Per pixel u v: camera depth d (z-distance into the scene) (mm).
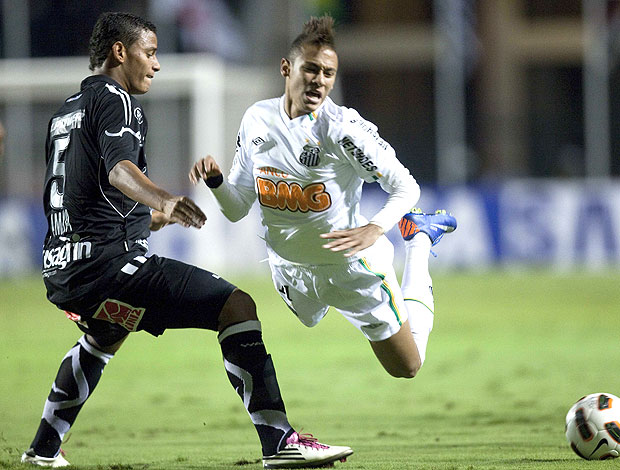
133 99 15297
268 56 99562
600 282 65562
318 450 15211
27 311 54906
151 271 15125
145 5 90812
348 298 16391
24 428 22203
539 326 44781
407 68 121812
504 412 23719
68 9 90625
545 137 95375
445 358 35375
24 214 76250
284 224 15898
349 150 15047
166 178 89812
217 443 19797
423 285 18047
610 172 93875
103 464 16750
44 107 89688
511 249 75250
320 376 31453
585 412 16328
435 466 15648
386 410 24625
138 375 32438
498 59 111312
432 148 94250
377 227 14812
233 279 71312
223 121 94812
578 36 115188
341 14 103188
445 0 82312
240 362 15180
